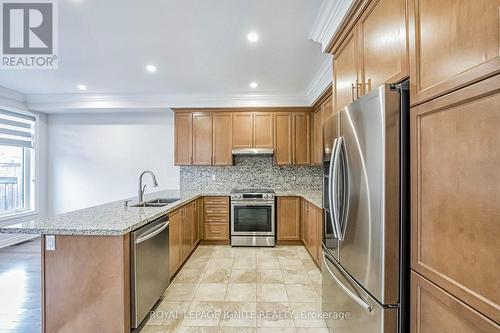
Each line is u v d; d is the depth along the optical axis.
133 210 2.57
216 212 4.49
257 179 5.06
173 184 5.17
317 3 2.03
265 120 4.70
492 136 0.79
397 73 1.30
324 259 2.18
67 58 3.09
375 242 1.32
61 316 1.89
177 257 3.17
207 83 4.01
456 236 0.92
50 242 1.89
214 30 2.44
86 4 2.06
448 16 0.96
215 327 2.16
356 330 1.54
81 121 5.18
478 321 0.83
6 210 4.57
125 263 1.91
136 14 2.19
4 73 3.60
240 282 3.00
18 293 2.76
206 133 4.71
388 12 1.39
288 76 3.69
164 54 2.98
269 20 2.28
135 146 5.18
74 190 5.20
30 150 4.90
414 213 1.17
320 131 4.17
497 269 0.77
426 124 1.09
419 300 1.14
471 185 0.86
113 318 1.87
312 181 5.02
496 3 0.77
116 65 3.30
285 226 4.42
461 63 0.90
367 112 1.39
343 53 2.07
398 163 1.25
